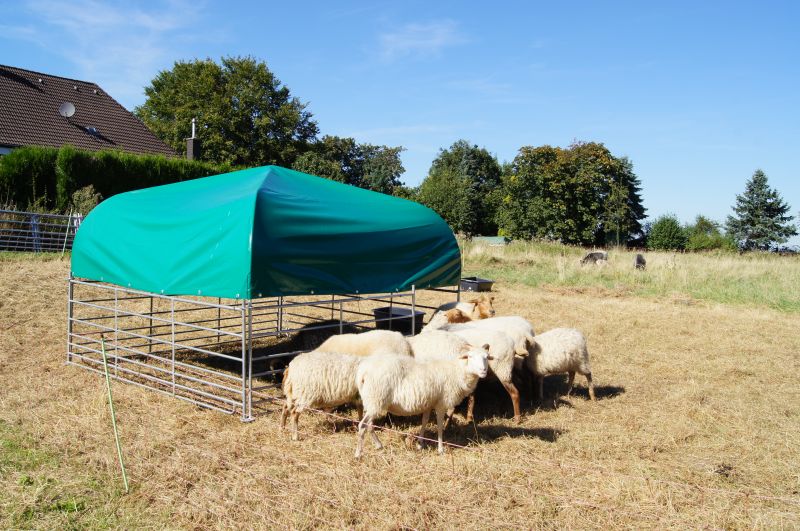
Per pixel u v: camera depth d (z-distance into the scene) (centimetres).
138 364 973
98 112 3409
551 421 762
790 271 2358
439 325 912
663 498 541
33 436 661
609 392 909
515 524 495
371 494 541
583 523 499
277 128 5206
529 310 1645
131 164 2622
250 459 615
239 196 827
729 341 1291
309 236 831
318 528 487
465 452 646
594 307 1728
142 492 542
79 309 1418
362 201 1001
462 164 7231
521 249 3400
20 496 527
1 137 2733
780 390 931
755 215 5172
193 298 1695
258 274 750
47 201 2386
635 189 6031
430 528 485
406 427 725
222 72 5153
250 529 482
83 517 499
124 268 921
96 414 734
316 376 655
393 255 967
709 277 2241
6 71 3148
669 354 1166
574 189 4184
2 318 1270
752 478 602
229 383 901
